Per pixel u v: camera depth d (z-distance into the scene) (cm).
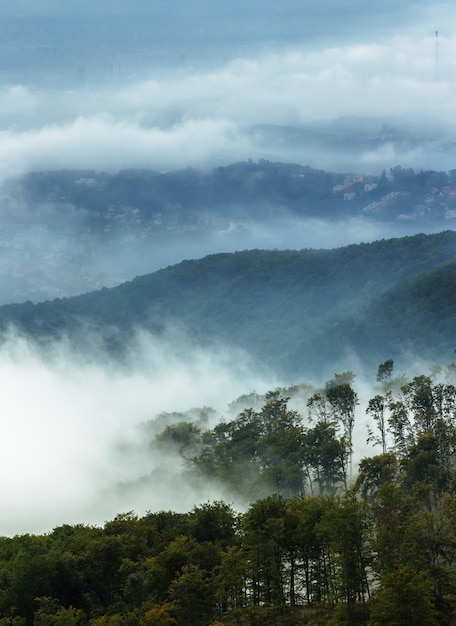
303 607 8650
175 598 8269
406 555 7644
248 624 8162
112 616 8369
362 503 8769
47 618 8519
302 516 8925
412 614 7100
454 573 7725
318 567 8781
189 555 8956
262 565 8662
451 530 8012
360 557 8006
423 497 9412
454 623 7412
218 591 8162
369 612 7888
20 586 9244
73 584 9425
